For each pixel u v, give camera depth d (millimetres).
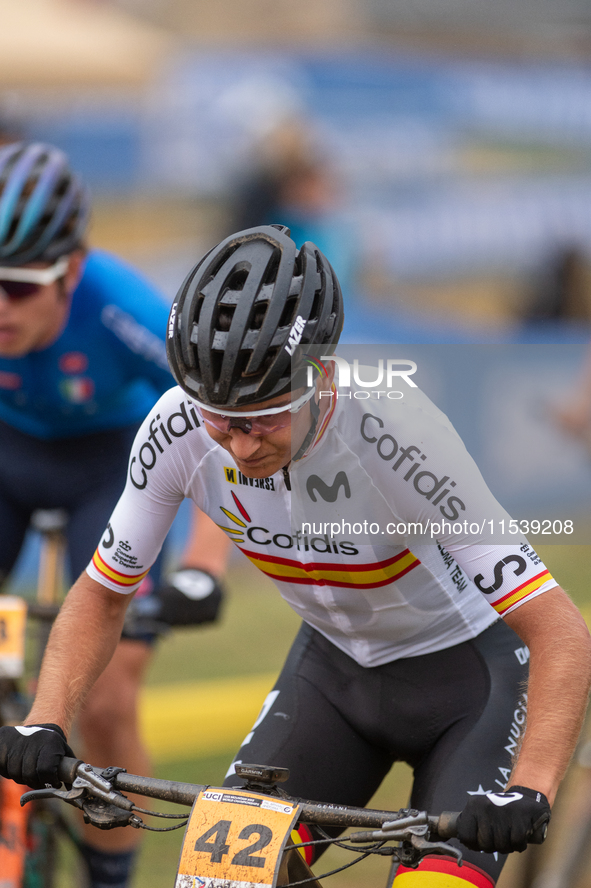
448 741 6512
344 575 6426
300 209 27156
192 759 13070
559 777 5066
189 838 4848
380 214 32531
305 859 6219
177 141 33688
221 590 8914
